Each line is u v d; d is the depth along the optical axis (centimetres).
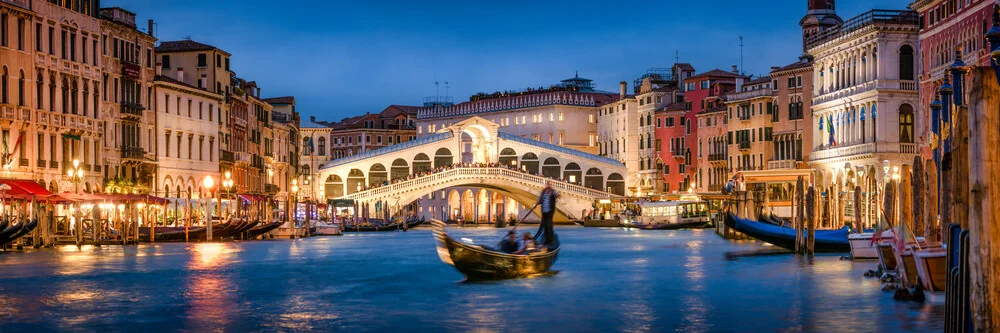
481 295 3478
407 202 11188
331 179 12350
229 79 9431
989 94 1741
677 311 3070
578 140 14650
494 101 15450
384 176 12406
